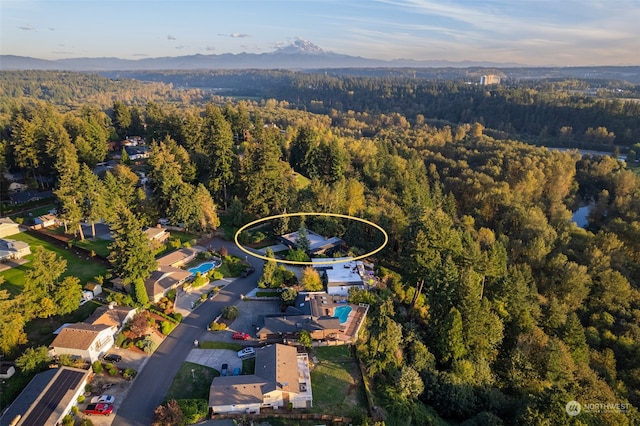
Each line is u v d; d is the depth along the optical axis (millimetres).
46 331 52531
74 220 76000
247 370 48500
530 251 86438
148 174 92312
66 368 44688
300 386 45594
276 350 49000
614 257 88625
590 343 64500
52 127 104062
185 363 49406
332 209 90375
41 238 79250
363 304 62156
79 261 70938
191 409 40844
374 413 43344
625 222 101875
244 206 95250
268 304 62625
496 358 58250
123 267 59875
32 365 44688
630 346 62625
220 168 96688
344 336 54750
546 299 73875
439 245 64125
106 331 50438
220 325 55750
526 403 44688
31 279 52250
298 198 94938
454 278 56844
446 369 53625
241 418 41281
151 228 80250
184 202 82250
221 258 74875
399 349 52156
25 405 39625
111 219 78125
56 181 102125
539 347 55719
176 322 56938
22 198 95812
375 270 73812
